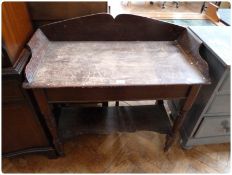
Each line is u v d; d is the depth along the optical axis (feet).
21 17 3.25
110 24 3.71
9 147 3.76
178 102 4.58
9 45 2.67
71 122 4.17
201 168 4.24
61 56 3.34
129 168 4.17
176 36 3.91
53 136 3.68
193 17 5.31
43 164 4.19
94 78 2.86
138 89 2.98
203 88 3.63
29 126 3.49
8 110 3.12
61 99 3.02
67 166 4.17
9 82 2.77
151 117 4.36
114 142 4.66
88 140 4.68
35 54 3.09
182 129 4.51
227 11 5.28
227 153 4.56
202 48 3.55
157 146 4.62
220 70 3.11
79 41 3.83
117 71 3.04
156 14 5.56
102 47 3.67
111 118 4.29
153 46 3.77
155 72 3.06
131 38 3.91
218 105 3.60
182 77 2.97
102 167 4.17
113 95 3.03
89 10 3.84
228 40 3.52
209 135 4.27
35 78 2.80
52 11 3.75
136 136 4.81
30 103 3.11
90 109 4.49
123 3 6.51
